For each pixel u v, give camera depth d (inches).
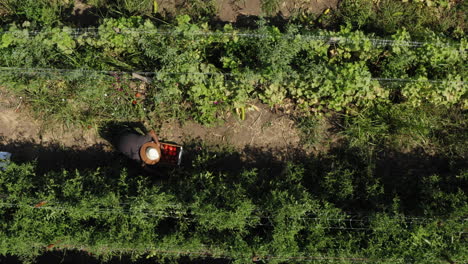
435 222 223.5
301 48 241.6
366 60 253.6
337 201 242.7
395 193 247.9
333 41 239.9
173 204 227.9
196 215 231.0
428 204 239.6
